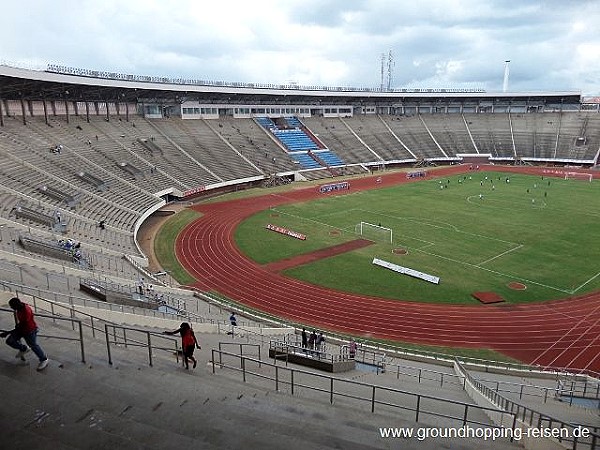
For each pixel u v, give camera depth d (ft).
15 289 61.77
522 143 379.55
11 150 171.42
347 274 132.98
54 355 36.50
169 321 78.13
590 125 372.79
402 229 178.09
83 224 146.20
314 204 224.74
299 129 345.10
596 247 154.51
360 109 398.83
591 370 86.17
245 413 30.48
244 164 278.67
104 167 205.05
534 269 135.23
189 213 206.08
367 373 67.77
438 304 113.80
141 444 24.98
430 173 322.96
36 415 27.22
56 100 221.66
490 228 177.99
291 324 103.91
